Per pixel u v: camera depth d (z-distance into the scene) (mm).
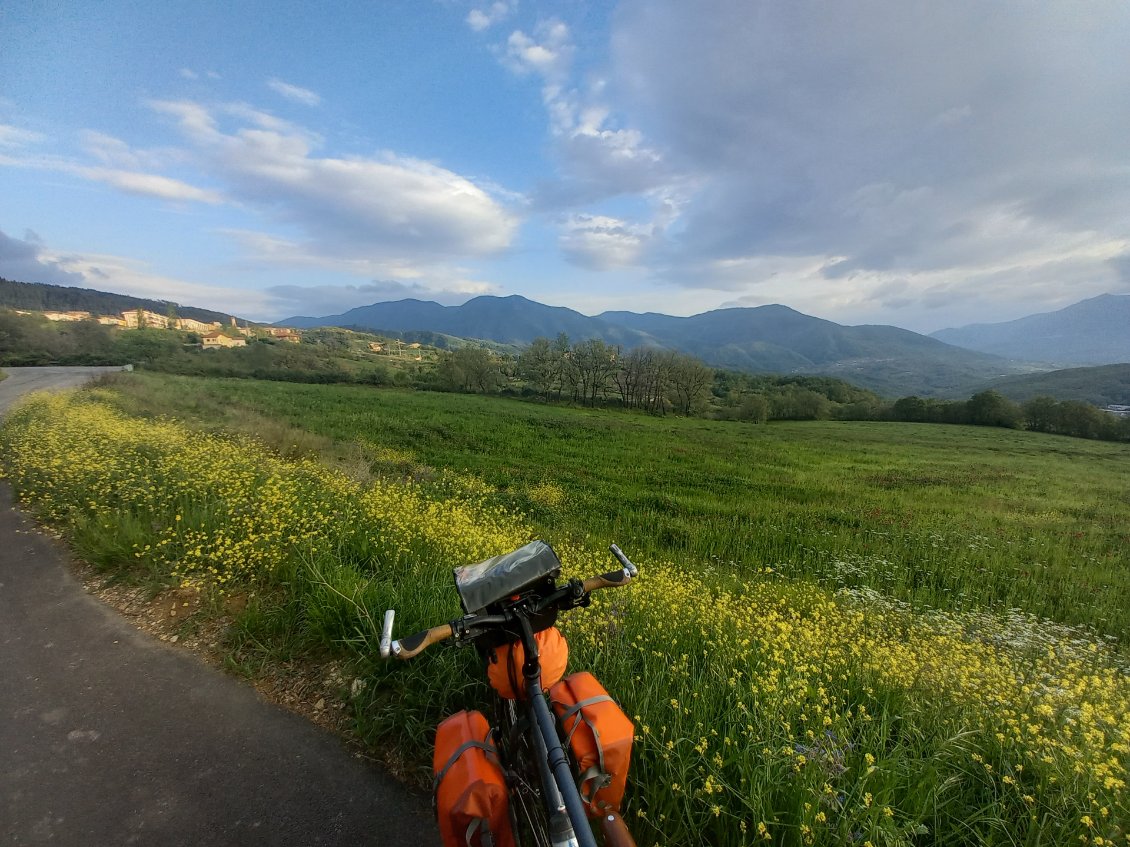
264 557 5469
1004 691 4074
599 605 4805
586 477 20156
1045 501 21891
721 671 3750
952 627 6504
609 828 1806
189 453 9805
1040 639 6477
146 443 10781
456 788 1919
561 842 1688
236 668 4117
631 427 44156
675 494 18531
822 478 24953
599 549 9859
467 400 57312
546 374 84625
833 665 4203
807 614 6812
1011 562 12031
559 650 2527
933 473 29203
